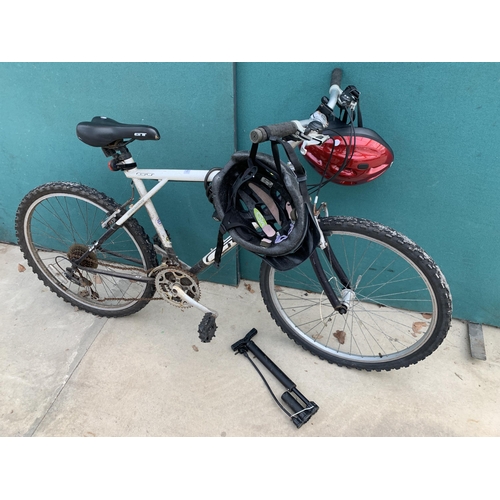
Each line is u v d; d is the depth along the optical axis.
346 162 1.29
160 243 1.73
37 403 1.65
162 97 1.65
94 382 1.73
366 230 1.39
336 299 1.50
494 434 1.55
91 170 2.04
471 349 1.85
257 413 1.63
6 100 1.87
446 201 1.65
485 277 1.83
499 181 1.53
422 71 1.37
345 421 1.60
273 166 1.16
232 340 1.93
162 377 1.75
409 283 1.97
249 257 2.16
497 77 1.32
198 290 1.70
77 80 1.71
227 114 1.61
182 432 1.56
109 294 2.17
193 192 1.91
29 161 2.10
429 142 1.52
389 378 1.76
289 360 1.85
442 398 1.68
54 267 2.06
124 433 1.56
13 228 2.50
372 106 1.49
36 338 1.93
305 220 1.17
